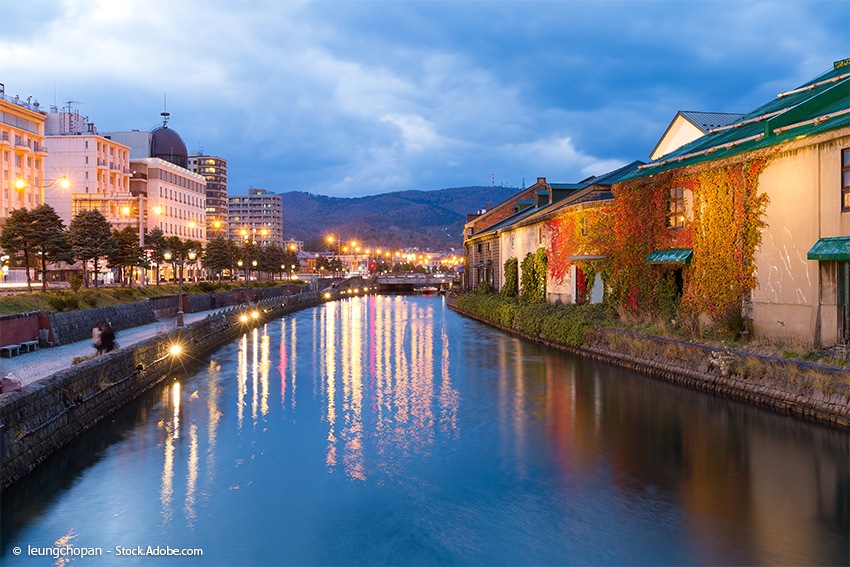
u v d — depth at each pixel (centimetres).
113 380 2120
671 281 2902
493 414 2045
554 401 2198
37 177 8844
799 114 2325
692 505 1270
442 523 1216
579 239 3888
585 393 2295
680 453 1589
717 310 2480
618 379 2505
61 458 1591
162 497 1362
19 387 1634
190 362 3288
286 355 3622
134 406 2217
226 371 3022
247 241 10894
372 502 1322
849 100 2173
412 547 1123
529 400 2231
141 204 5891
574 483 1408
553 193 5516
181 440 1789
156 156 13088
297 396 2389
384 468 1531
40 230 4084
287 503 1323
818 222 2014
